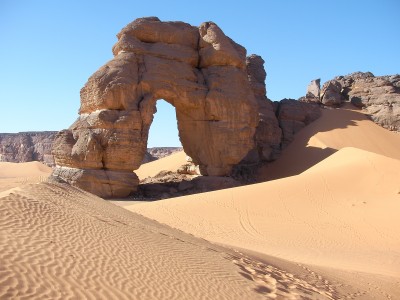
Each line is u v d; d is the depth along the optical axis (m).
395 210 21.17
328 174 26.41
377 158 26.97
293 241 18.31
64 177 33.88
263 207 23.02
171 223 20.67
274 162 49.53
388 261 15.52
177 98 37.81
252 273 9.51
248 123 39.81
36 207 8.58
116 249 7.82
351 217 21.30
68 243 7.20
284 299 8.14
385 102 59.03
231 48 40.28
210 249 10.80
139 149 34.41
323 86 63.03
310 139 51.22
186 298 6.65
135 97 35.44
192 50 40.47
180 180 40.69
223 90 39.09
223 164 39.25
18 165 77.25
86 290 5.68
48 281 5.52
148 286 6.58
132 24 38.59
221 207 23.11
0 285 4.96
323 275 11.73
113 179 33.28
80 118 36.88
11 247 6.11
